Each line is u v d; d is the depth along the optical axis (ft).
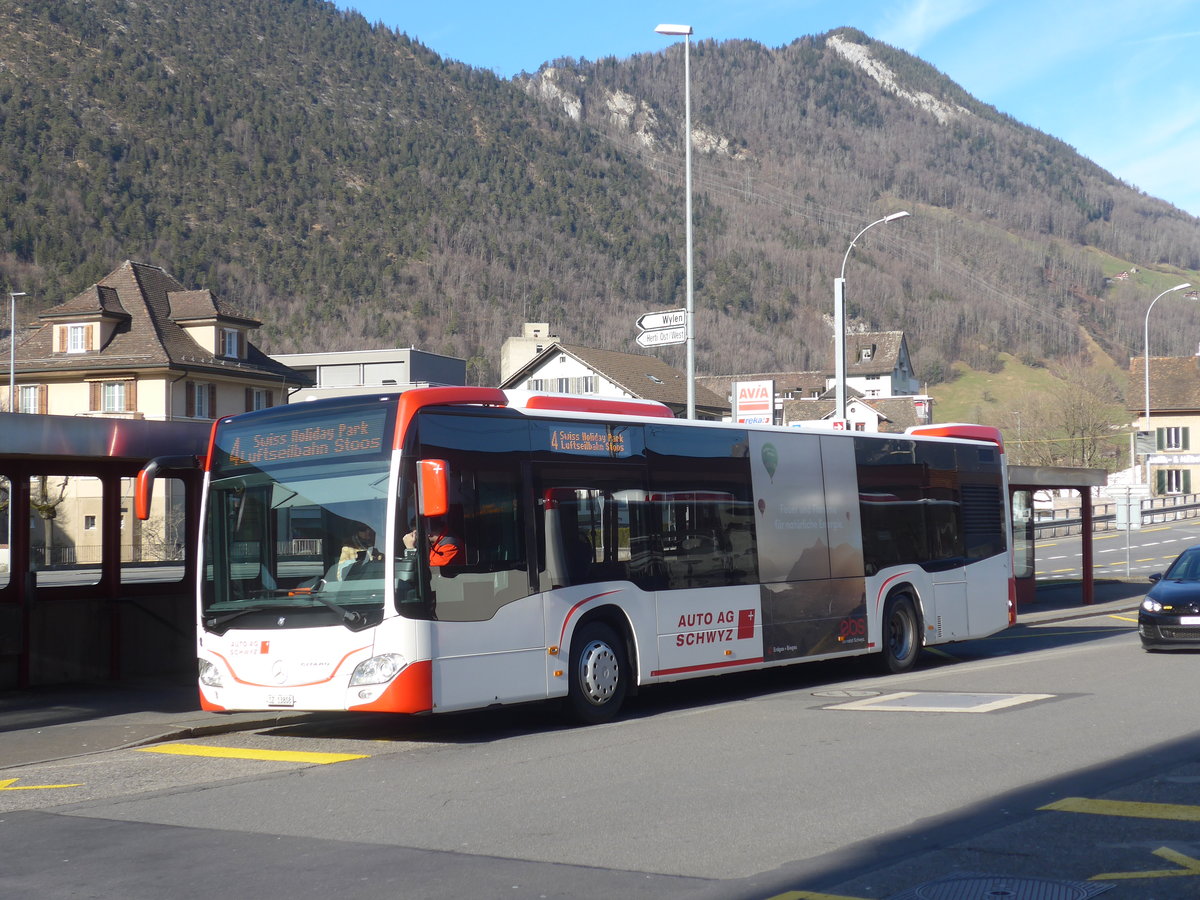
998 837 22.85
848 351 488.02
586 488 41.81
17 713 45.93
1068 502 241.96
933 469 58.59
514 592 38.88
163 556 63.26
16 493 52.80
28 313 485.97
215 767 34.88
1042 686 45.11
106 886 21.54
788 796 27.02
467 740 38.45
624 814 25.82
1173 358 286.87
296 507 38.17
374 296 636.89
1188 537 191.52
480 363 569.23
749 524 48.06
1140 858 21.26
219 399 205.77
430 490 34.86
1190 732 33.88
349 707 36.14
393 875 21.56
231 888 21.09
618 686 42.09
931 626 56.95
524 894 20.03
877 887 19.80
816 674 56.08
